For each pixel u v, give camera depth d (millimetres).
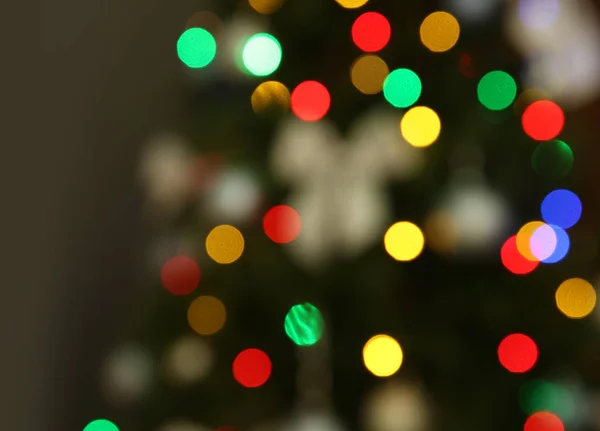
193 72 1799
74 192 1945
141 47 2010
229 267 1734
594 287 1767
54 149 1921
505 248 1708
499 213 1651
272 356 1751
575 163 1799
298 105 1691
